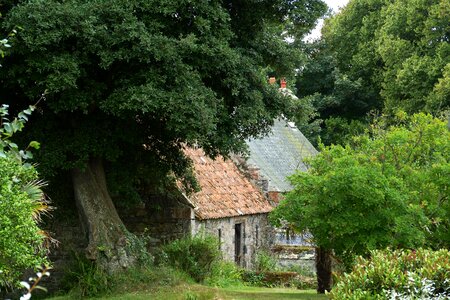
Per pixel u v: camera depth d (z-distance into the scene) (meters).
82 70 15.65
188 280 18.47
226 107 17.77
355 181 15.12
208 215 23.75
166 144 20.31
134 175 20.17
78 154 17.36
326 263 17.88
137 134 18.23
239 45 19.19
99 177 18.89
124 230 18.36
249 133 19.55
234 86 17.31
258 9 18.91
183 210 22.62
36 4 14.79
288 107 19.45
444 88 39.94
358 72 51.09
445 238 16.94
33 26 14.73
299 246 28.89
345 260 16.27
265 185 29.31
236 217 26.12
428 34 44.31
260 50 19.69
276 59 20.02
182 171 21.19
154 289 17.11
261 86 18.78
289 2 19.05
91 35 15.05
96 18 15.27
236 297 16.67
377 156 17.98
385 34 46.91
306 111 19.80
